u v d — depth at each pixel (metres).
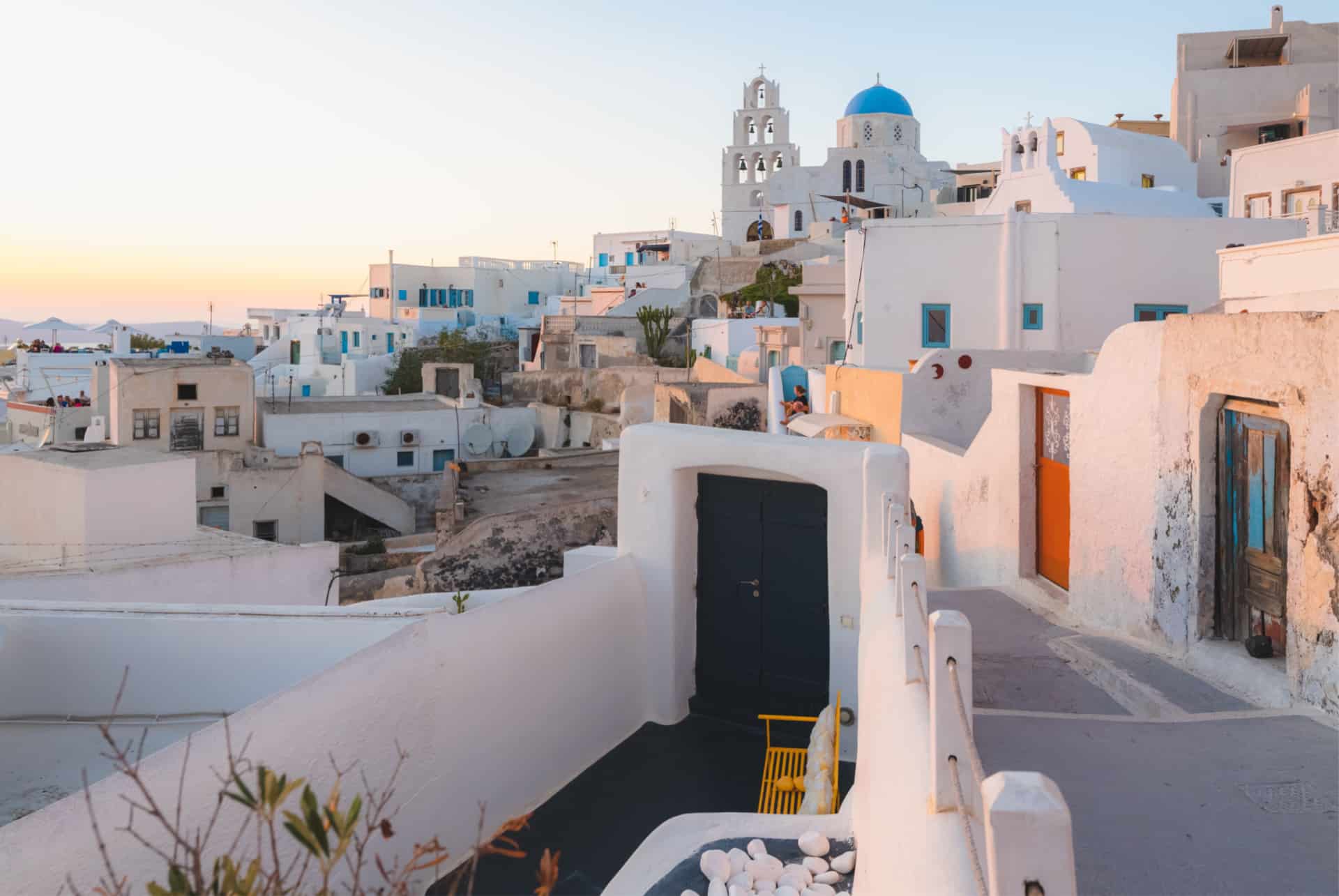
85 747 7.98
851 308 25.95
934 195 71.56
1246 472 7.60
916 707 4.17
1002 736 6.64
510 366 68.44
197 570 17.23
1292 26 46.41
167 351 79.88
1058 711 7.55
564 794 9.05
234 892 2.87
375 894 6.84
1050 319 23.36
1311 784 5.48
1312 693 6.53
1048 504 11.56
